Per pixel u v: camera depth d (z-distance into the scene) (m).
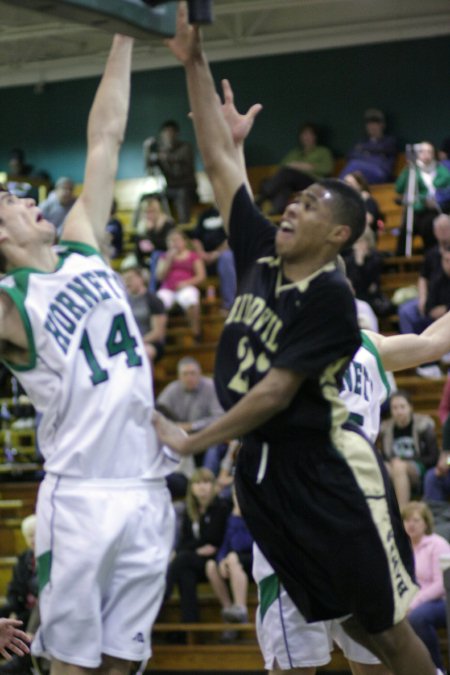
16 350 4.20
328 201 3.90
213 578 10.55
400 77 18.14
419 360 5.16
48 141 20.09
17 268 4.21
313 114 18.56
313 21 18.48
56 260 4.27
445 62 17.92
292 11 18.55
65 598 4.08
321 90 18.52
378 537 3.97
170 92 19.36
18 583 10.13
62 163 20.02
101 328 4.18
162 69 19.38
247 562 10.48
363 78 18.31
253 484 4.05
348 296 3.87
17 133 20.27
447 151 16.59
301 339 3.83
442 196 15.03
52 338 4.11
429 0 17.92
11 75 20.25
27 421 13.81
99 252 4.38
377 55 18.25
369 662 5.70
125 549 4.13
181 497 11.62
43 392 4.16
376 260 13.41
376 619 4.04
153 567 4.18
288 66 18.67
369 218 13.60
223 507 10.66
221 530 10.64
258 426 3.91
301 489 3.96
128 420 4.16
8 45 19.78
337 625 5.76
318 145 18.23
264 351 3.92
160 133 18.53
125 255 17.17
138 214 17.06
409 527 9.13
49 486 4.16
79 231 4.37
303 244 3.90
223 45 18.91
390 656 4.14
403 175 15.22
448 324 5.23
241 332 4.01
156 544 4.20
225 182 4.22
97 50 19.52
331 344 3.83
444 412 10.93
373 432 5.14
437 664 8.92
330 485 3.95
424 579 9.05
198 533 10.69
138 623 4.17
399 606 4.05
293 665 5.78
